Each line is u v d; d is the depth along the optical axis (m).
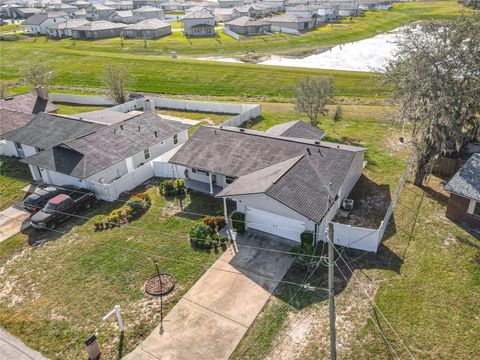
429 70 24.47
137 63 67.88
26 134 34.53
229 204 26.53
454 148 28.59
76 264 21.53
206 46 83.44
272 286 19.17
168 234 23.69
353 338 16.11
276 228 22.88
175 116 45.84
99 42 91.12
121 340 16.73
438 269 19.64
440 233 22.48
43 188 29.61
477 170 23.23
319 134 33.59
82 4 150.50
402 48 28.23
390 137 36.78
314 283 19.17
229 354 15.84
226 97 53.97
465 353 15.26
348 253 21.19
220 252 21.86
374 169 30.64
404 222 23.72
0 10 145.75
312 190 22.70
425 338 15.95
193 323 17.34
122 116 38.19
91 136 31.16
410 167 28.50
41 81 55.75
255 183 23.23
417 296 18.00
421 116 25.61
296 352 15.72
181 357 15.81
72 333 17.25
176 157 28.62
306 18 104.31
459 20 25.70
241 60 72.06
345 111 44.84
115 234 23.98
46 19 106.19
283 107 47.19
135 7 151.25
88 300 19.00
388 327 16.50
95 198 28.12
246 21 97.62
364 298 18.03
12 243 23.80
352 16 121.19
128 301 18.78
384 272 19.58
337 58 71.69
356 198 26.92
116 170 30.34
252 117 43.19
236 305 18.17
